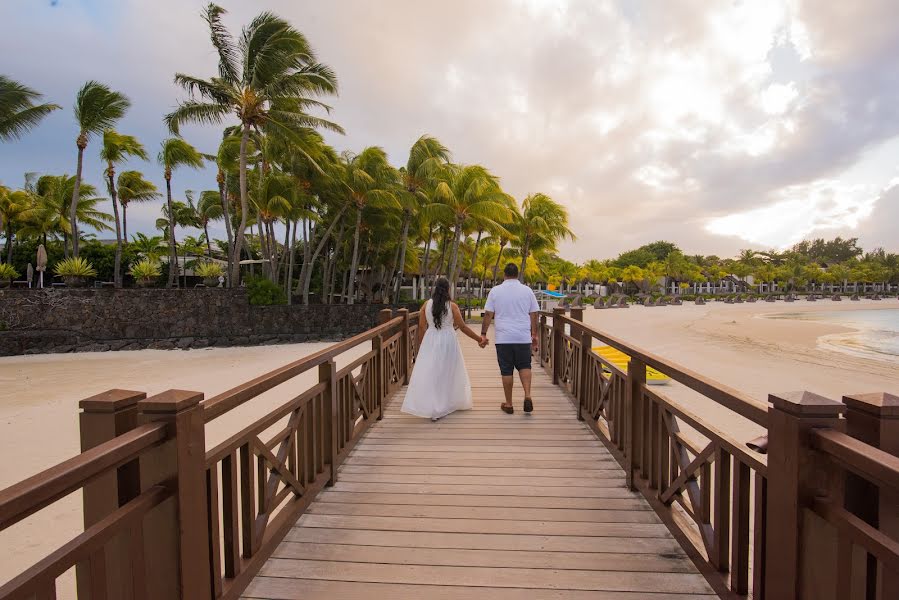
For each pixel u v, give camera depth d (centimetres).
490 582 221
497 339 510
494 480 339
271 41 1702
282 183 2075
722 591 201
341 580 223
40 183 3100
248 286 2030
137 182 2795
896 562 106
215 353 1770
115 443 128
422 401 483
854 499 136
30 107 1788
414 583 221
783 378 1206
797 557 141
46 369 1425
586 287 6738
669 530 265
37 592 99
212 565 183
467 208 2302
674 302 5825
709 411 781
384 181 2208
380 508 296
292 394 945
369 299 3303
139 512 137
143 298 1878
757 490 172
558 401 566
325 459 333
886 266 9031
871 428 133
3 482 565
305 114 1836
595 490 322
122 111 1966
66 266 1869
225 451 193
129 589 140
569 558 240
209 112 1783
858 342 2102
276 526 251
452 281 2289
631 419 322
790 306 5853
